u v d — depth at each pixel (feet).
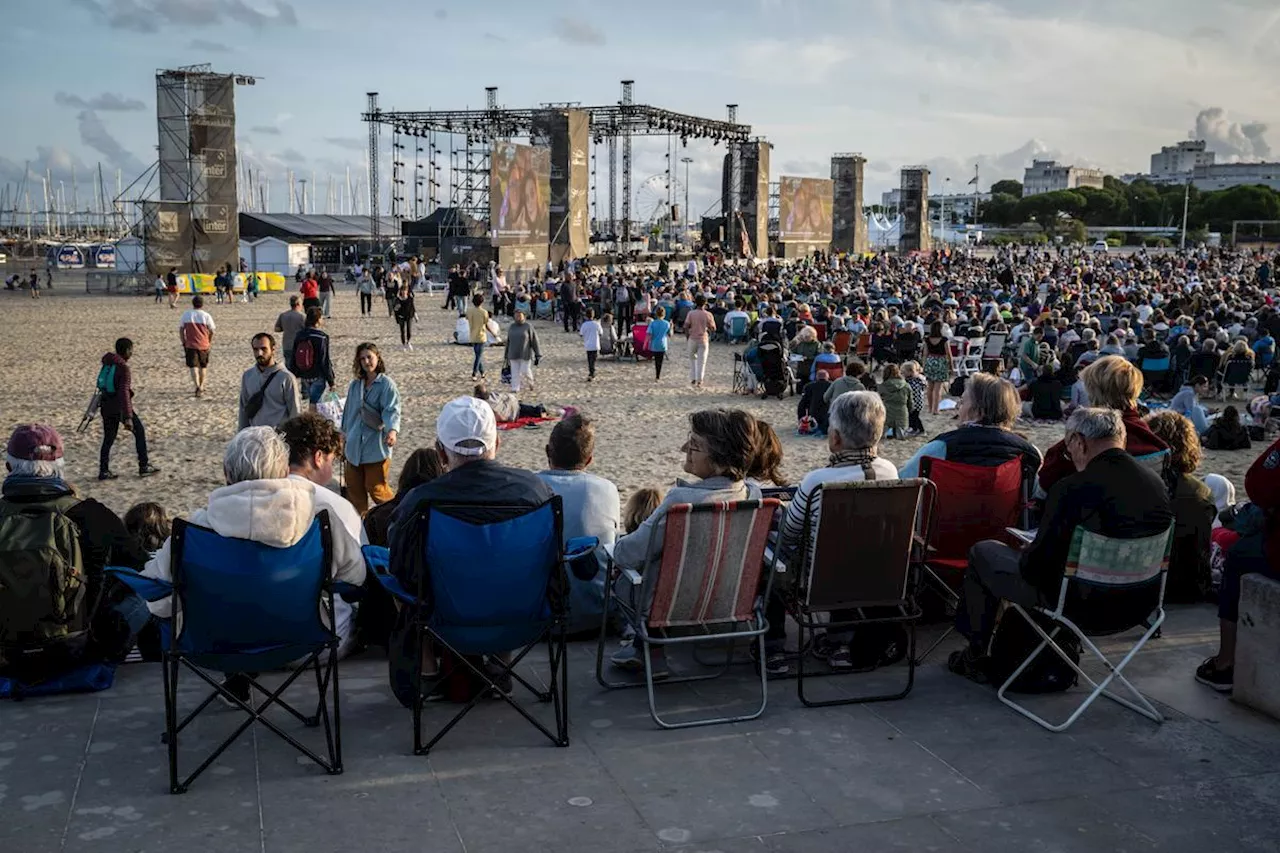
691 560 14.35
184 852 11.12
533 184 155.53
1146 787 12.82
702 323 64.95
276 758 13.46
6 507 15.02
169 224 150.10
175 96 149.38
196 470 39.96
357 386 28.94
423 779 12.89
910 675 15.66
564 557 14.98
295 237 234.79
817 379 50.03
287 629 12.77
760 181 212.23
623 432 49.29
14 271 198.59
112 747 13.69
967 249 373.40
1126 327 76.59
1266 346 68.49
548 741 14.07
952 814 12.14
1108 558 14.07
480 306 69.41
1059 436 50.21
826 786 12.81
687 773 13.15
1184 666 16.75
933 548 17.02
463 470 13.82
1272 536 14.44
